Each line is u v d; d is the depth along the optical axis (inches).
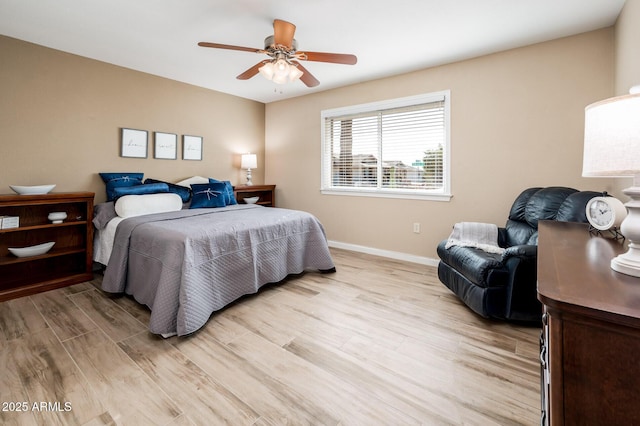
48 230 117.0
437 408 53.9
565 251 44.8
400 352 71.0
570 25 97.7
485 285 82.8
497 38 106.6
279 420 51.1
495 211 121.7
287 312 91.8
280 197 197.3
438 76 131.8
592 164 35.8
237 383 60.1
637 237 34.0
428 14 91.6
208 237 87.4
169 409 53.2
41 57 113.1
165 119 151.5
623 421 23.8
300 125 184.1
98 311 90.9
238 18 94.5
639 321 22.2
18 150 109.0
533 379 61.3
